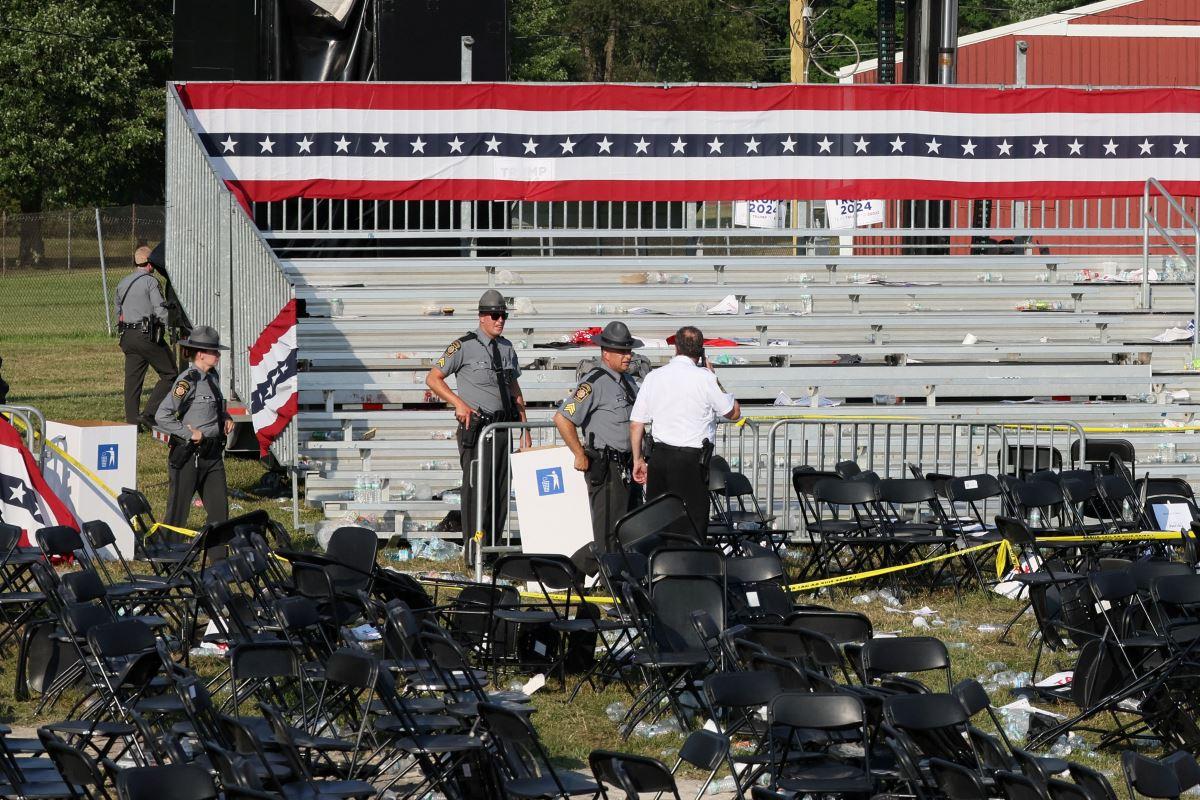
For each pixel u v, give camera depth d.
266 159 59.53
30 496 43.28
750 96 62.00
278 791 21.47
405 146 60.38
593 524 40.78
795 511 49.09
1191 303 64.56
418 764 25.53
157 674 28.62
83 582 30.62
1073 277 66.38
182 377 43.84
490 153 60.97
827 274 64.25
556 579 32.75
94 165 156.00
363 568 34.22
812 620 30.28
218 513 44.16
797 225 70.38
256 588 31.91
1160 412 56.72
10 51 151.50
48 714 31.12
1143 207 64.56
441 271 61.28
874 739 24.94
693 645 31.28
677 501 36.03
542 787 22.84
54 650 31.45
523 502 40.97
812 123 62.47
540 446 42.53
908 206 71.38
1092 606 33.53
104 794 21.34
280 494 54.34
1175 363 60.50
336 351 56.47
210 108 59.06
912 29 73.38
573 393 40.53
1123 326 61.72
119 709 26.69
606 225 64.44
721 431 49.41
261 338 47.16
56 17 152.00
